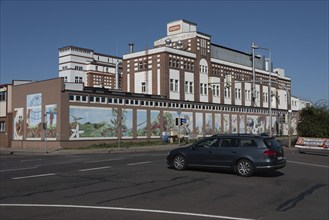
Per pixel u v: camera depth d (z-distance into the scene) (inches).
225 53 2674.7
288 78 3486.7
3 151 1542.8
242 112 2647.6
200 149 641.6
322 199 413.1
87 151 1346.0
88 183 523.2
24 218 319.6
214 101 2442.2
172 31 2549.2
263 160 585.3
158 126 1926.7
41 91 1628.9
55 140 1534.2
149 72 2162.9
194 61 2298.2
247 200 404.5
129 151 1347.2
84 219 314.8
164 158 942.4
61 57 3882.9
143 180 548.7
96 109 1626.5
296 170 704.4
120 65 3686.0
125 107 1754.4
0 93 1964.8
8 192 454.9
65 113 1520.7
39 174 633.6
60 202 390.0
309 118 1555.1
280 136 2970.0
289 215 336.2
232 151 608.1
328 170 707.4
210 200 402.3
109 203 384.2
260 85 2972.4
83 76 3831.2
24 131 1742.1
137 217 322.0
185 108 2129.7
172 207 364.8
